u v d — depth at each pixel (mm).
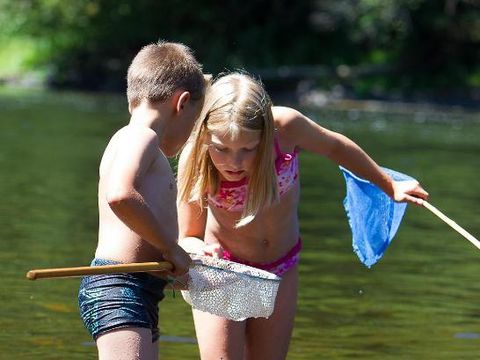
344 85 53375
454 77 54500
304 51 58031
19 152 25875
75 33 62125
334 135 8570
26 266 13008
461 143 33062
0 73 60844
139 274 6961
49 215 16859
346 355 9969
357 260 14492
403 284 13117
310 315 11453
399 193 8953
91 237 15062
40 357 9547
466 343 10523
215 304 7543
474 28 54938
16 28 63625
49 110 40812
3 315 10930
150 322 6922
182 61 7324
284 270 8414
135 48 61812
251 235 8305
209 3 61188
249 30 59531
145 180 6910
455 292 12766
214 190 8078
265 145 7773
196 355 9789
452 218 18078
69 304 11539
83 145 28156
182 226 8328
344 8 57312
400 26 55656
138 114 7207
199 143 7898
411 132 36531
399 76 54562
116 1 61750
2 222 16047
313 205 19219
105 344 6742
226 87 7715
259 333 8414
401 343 10453
